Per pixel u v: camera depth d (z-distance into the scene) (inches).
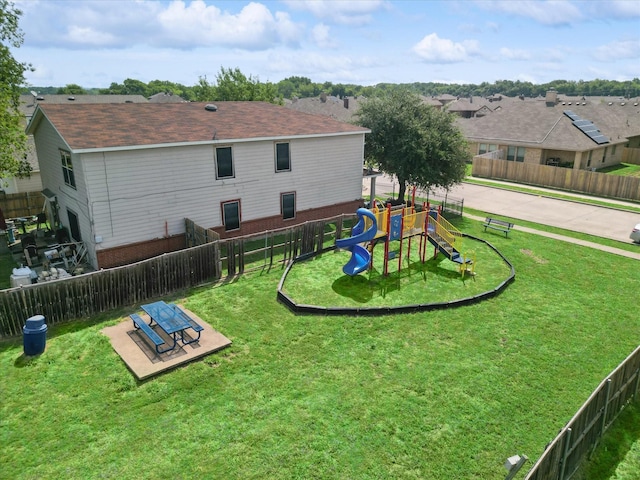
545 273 731.4
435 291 653.9
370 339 515.8
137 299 597.0
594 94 7445.9
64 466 337.7
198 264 652.7
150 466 337.7
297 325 544.1
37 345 472.4
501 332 539.5
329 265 753.6
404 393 423.2
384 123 1061.8
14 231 905.5
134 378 439.2
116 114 796.0
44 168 887.1
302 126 928.9
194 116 863.7
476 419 392.2
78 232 768.9
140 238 738.2
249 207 859.4
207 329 527.8
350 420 386.9
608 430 390.9
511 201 1268.5
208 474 331.0
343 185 1000.2
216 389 425.7
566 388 438.9
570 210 1168.2
